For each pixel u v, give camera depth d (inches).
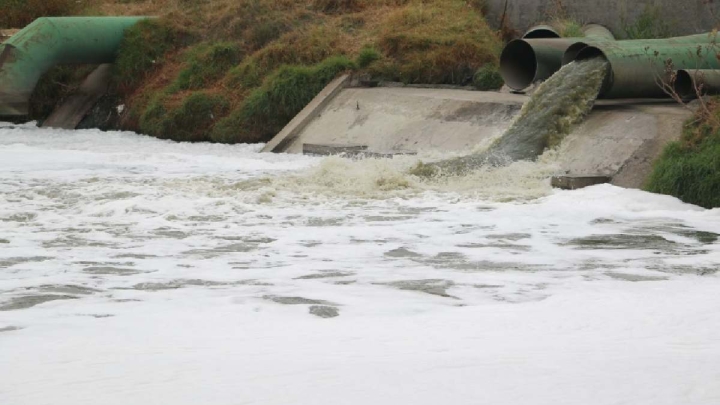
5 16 1384.1
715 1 1009.5
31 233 487.8
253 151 1028.5
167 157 892.6
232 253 428.8
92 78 1333.7
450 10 1184.8
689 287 343.6
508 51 960.3
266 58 1161.4
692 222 526.9
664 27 1050.7
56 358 226.5
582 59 804.0
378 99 1019.3
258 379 205.0
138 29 1290.6
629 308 298.0
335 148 936.9
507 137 771.4
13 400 191.8
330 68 1099.3
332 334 258.4
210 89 1173.7
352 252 430.6
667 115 715.4
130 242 460.1
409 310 301.1
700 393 195.2
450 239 467.5
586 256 422.6
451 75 1093.1
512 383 201.5
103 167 812.6
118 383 203.2
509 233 486.9
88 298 323.3
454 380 203.9
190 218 541.0
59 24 1254.9
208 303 312.3
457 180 682.8
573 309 297.0
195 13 1323.8
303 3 1272.1
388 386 199.3
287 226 512.7
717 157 590.9
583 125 761.6
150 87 1238.3
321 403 188.1
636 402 188.7
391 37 1125.1
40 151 949.8
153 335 257.3
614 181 671.8
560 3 1131.3
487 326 270.2
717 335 256.1
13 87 1217.4
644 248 446.9
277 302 314.3
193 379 205.6
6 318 285.9
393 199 615.5
